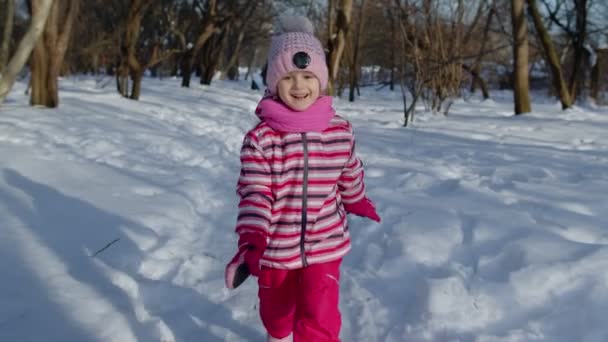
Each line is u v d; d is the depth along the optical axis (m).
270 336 2.50
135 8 13.34
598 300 2.74
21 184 4.94
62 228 3.96
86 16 20.52
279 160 2.25
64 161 5.91
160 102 13.45
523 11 13.68
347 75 23.25
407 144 7.98
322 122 2.28
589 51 20.06
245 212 2.18
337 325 2.35
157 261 3.57
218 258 3.70
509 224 3.78
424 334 2.61
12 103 10.39
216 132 9.36
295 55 2.25
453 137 8.87
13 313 2.72
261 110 2.29
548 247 3.31
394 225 3.97
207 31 20.20
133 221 4.20
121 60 13.86
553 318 2.67
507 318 2.74
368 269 3.40
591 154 7.16
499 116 13.34
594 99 20.16
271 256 2.31
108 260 3.46
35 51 9.73
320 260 2.34
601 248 3.23
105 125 8.58
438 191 4.89
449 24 13.47
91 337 2.55
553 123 11.34
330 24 12.78
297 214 2.28
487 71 27.83
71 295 2.94
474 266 3.29
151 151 7.01
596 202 4.35
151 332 2.69
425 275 3.21
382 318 2.85
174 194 5.03
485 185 5.12
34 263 3.32
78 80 19.62
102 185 5.14
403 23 12.13
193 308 3.01
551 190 4.75
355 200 2.50
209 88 20.64
